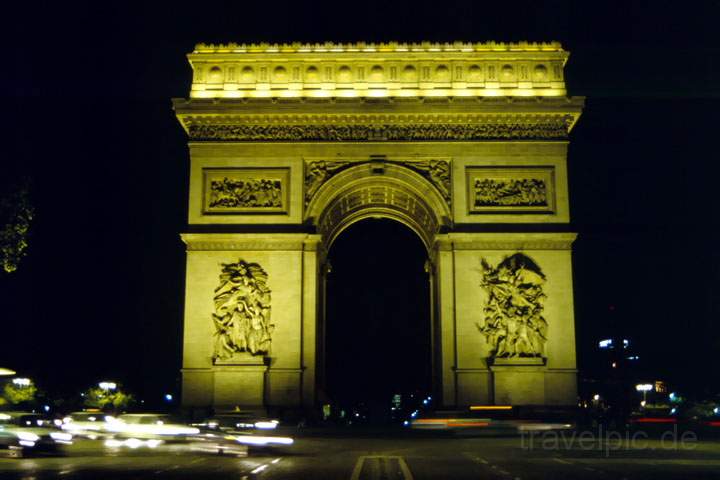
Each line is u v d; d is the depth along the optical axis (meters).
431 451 72.12
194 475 50.41
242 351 100.62
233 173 105.25
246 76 107.44
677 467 56.78
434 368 115.50
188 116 105.44
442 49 107.50
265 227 103.50
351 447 76.75
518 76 107.19
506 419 96.25
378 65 107.62
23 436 65.31
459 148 105.38
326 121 105.94
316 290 104.25
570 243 102.88
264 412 98.75
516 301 101.25
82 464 58.88
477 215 103.62
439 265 103.44
